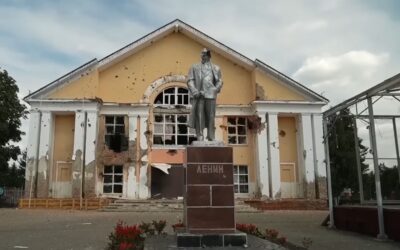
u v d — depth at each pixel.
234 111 28.55
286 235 12.92
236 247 8.73
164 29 28.58
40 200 24.55
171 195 27.34
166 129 28.28
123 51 28.08
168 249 8.45
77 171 26.00
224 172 9.40
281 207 24.97
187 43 29.28
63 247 10.16
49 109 26.78
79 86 27.25
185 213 9.59
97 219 17.45
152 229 10.88
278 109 27.80
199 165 9.39
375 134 12.82
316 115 27.88
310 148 27.47
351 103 14.05
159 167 27.31
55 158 27.23
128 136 27.47
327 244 11.16
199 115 10.38
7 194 31.19
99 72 28.36
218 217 9.17
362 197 15.84
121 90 28.42
